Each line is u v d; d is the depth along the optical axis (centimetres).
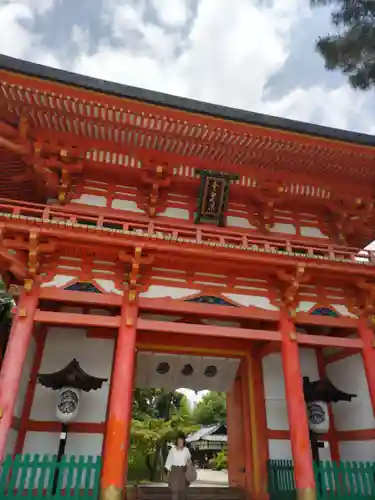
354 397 1160
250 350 1279
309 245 1270
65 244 959
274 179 1250
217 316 1095
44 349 1114
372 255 1132
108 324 952
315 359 1303
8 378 834
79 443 1011
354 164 1206
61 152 1077
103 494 794
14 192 1270
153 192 1191
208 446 4297
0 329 1257
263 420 1180
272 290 1105
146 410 3164
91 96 971
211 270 1083
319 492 901
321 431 1055
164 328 973
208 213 1234
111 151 1150
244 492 1195
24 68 913
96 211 1167
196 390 1324
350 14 1694
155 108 1012
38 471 948
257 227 1296
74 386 977
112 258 1023
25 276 949
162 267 1058
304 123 1098
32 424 1018
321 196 1310
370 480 950
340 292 1168
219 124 1062
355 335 1173
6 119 1040
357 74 1764
